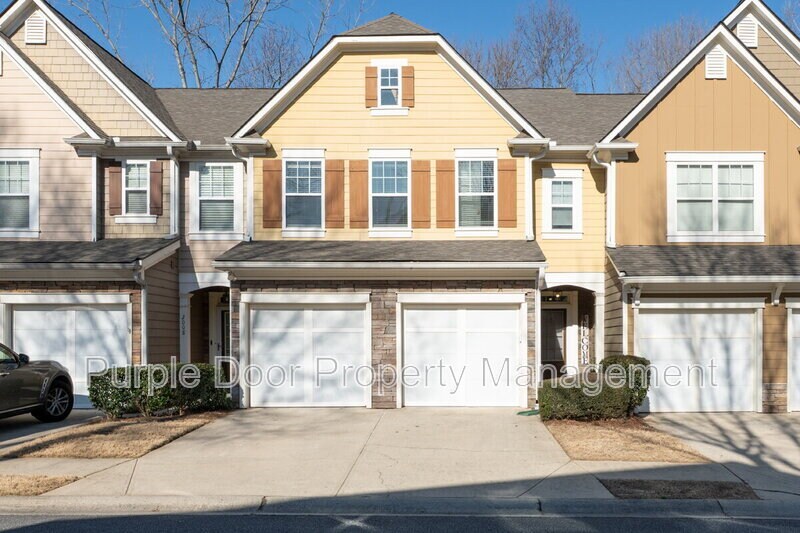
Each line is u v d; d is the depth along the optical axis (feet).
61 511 26.91
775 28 61.00
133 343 50.60
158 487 29.14
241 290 49.98
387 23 55.26
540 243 56.44
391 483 29.86
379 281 50.01
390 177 54.08
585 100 65.87
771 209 52.42
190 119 61.82
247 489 28.91
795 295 49.62
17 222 54.24
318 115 54.24
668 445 37.09
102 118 56.24
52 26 56.95
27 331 51.26
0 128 54.29
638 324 49.83
